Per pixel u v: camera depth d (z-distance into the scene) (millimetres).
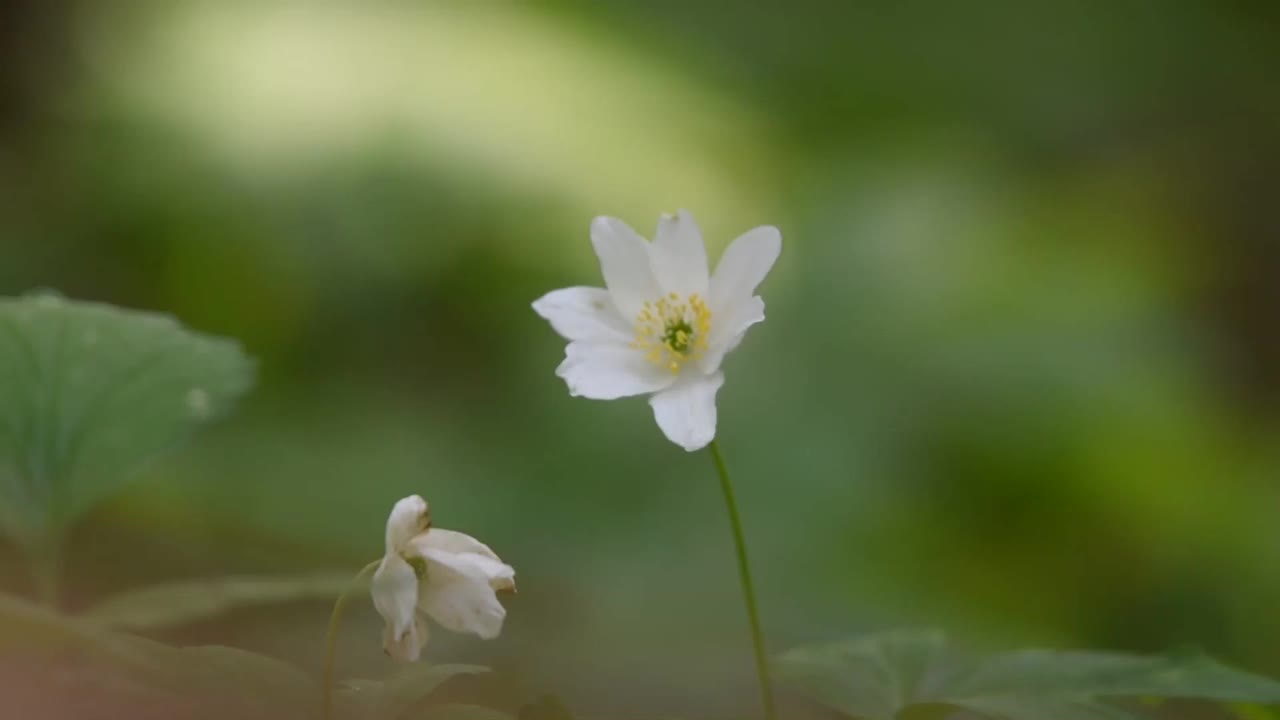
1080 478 1001
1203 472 1038
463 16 1082
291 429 900
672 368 612
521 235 1006
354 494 856
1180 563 991
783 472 947
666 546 877
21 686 552
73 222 994
